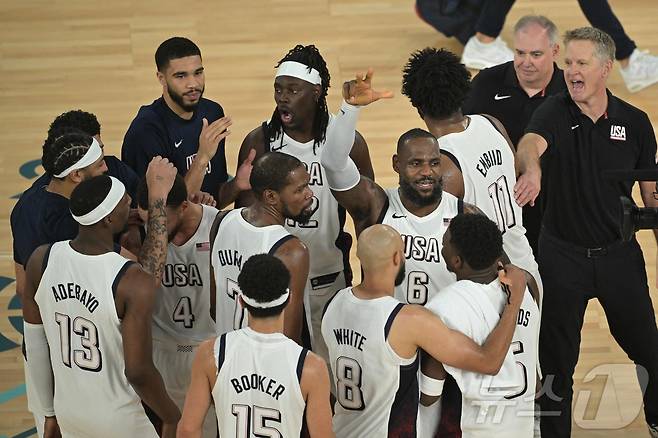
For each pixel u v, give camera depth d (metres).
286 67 15.87
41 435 14.65
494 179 15.22
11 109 27.91
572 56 15.73
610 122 16.08
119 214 13.16
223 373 11.70
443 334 11.96
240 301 11.78
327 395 11.71
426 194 13.73
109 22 32.34
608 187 16.19
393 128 26.59
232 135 26.36
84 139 14.58
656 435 17.09
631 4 32.62
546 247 16.81
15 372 19.16
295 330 13.98
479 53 29.56
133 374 13.21
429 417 12.84
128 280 12.98
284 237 13.76
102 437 13.68
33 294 13.54
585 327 20.33
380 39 31.17
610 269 16.45
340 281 17.06
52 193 14.74
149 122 17.42
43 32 31.83
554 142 16.16
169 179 14.42
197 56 17.22
